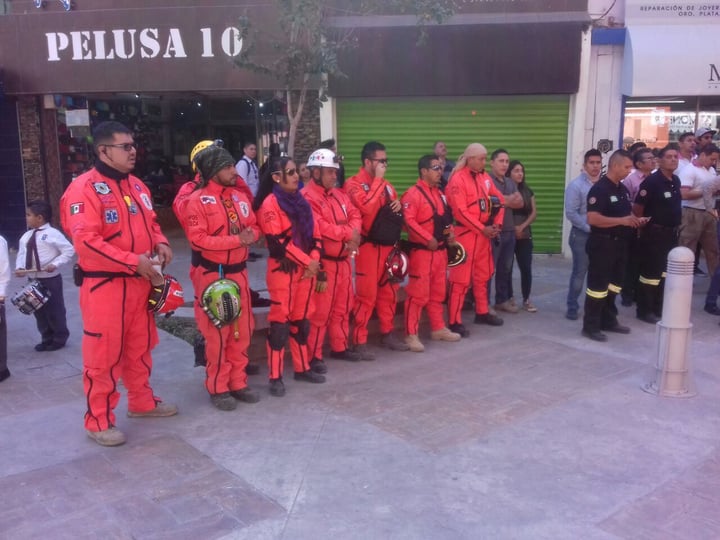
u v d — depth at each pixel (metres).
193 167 4.76
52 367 5.96
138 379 4.69
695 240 8.24
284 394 5.25
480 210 6.63
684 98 10.91
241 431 4.59
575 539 3.29
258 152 13.92
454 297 6.78
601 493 3.73
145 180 14.34
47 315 6.32
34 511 3.57
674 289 5.10
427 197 6.14
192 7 10.09
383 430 4.58
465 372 5.76
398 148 11.09
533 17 10.22
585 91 10.44
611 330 6.96
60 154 12.13
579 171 10.70
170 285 4.52
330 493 3.74
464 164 6.63
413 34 10.15
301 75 9.22
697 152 9.50
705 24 10.32
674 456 4.18
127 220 4.27
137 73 10.45
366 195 5.68
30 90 10.74
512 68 10.20
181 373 5.80
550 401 5.09
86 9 10.77
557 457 4.16
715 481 3.86
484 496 3.70
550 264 10.61
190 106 14.34
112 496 3.72
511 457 4.17
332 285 5.59
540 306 8.07
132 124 13.89
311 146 10.98
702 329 7.04
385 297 6.33
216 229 4.63
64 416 4.89
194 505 3.62
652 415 4.82
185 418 4.82
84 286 4.21
